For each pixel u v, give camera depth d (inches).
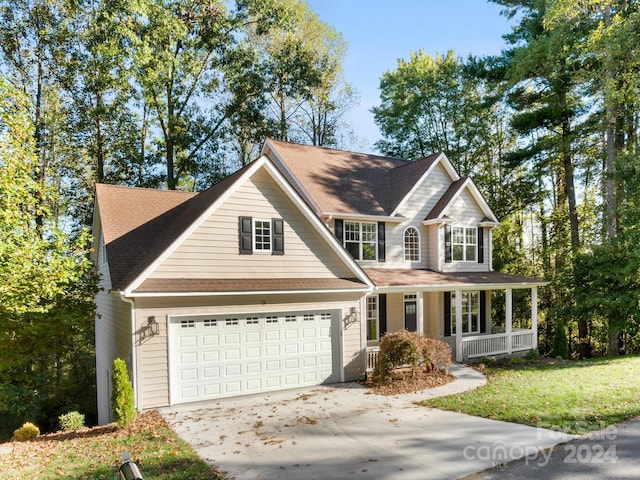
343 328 527.8
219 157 1130.7
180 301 427.8
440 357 529.7
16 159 431.5
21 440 422.0
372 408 402.9
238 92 1076.5
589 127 863.1
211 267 457.7
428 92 1215.6
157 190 683.4
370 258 711.1
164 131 1051.9
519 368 601.9
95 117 925.8
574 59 793.6
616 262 724.0
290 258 510.0
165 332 419.8
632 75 682.8
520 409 368.8
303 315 504.1
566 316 780.0
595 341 919.0
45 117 924.6
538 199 1092.5
